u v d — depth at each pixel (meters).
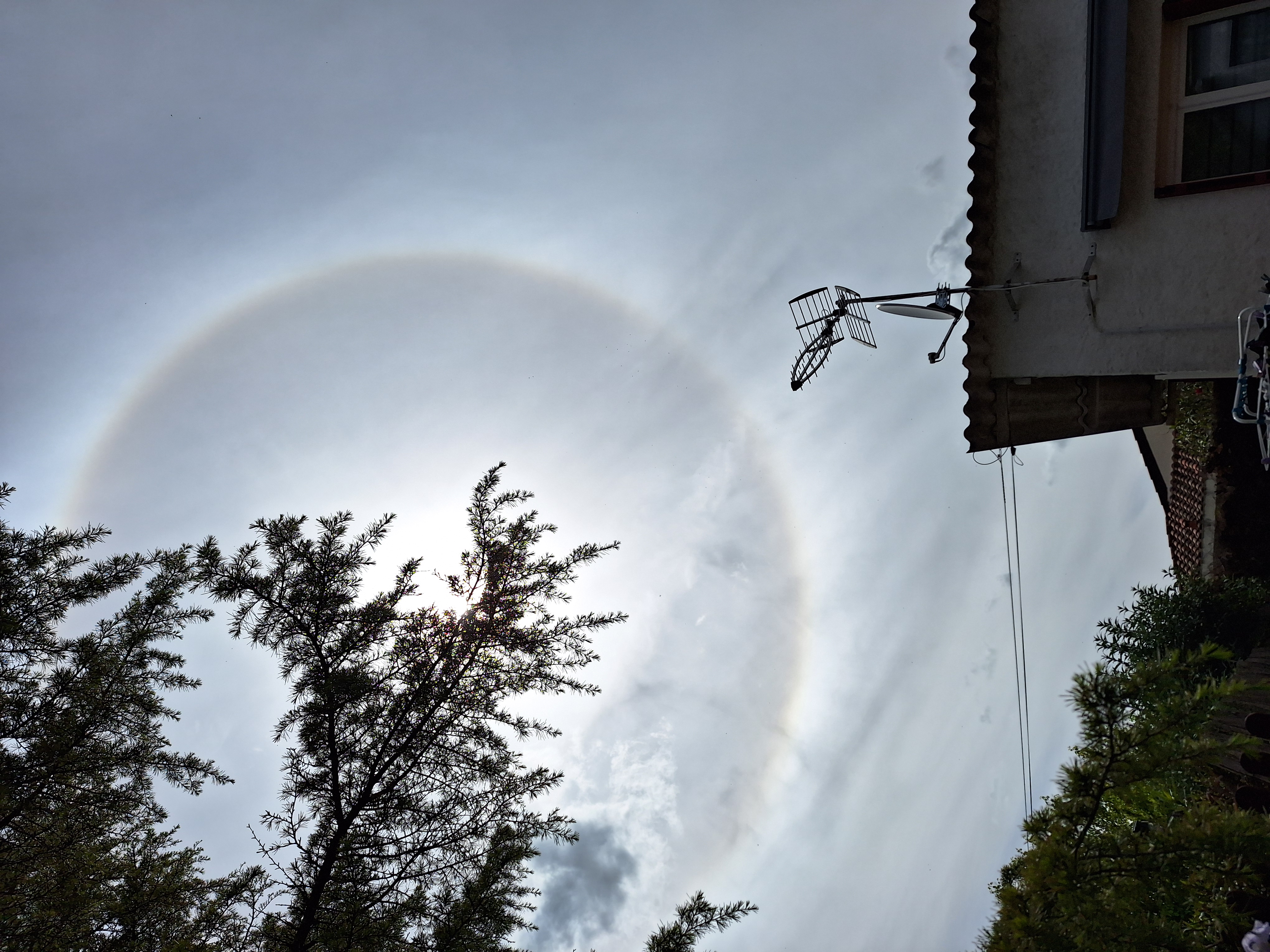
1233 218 5.57
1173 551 12.07
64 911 7.34
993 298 6.60
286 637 7.12
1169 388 8.99
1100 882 4.23
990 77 6.54
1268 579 9.29
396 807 6.85
